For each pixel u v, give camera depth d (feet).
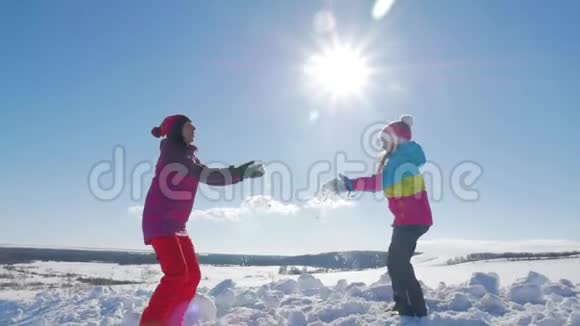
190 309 13.05
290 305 15.43
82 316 14.93
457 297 14.01
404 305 12.53
